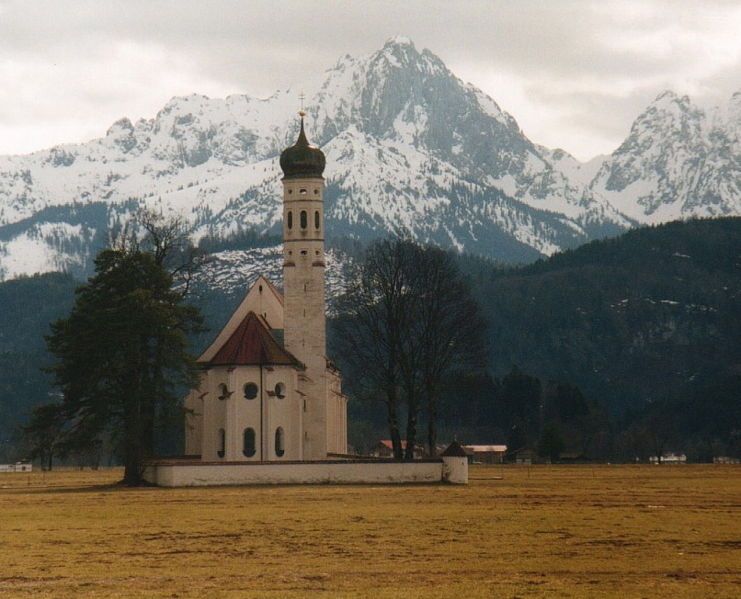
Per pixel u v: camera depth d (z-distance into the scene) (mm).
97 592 103875
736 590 104688
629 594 102625
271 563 118938
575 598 100750
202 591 104062
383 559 121250
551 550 127375
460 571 114000
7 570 115500
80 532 145625
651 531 144500
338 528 148125
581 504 184625
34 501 196125
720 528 147875
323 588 105250
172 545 132750
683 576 111438
